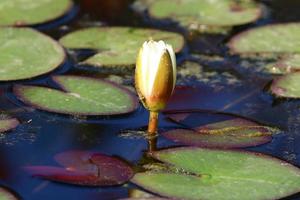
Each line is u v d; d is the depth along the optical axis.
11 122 1.30
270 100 1.37
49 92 1.35
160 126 1.30
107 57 1.45
